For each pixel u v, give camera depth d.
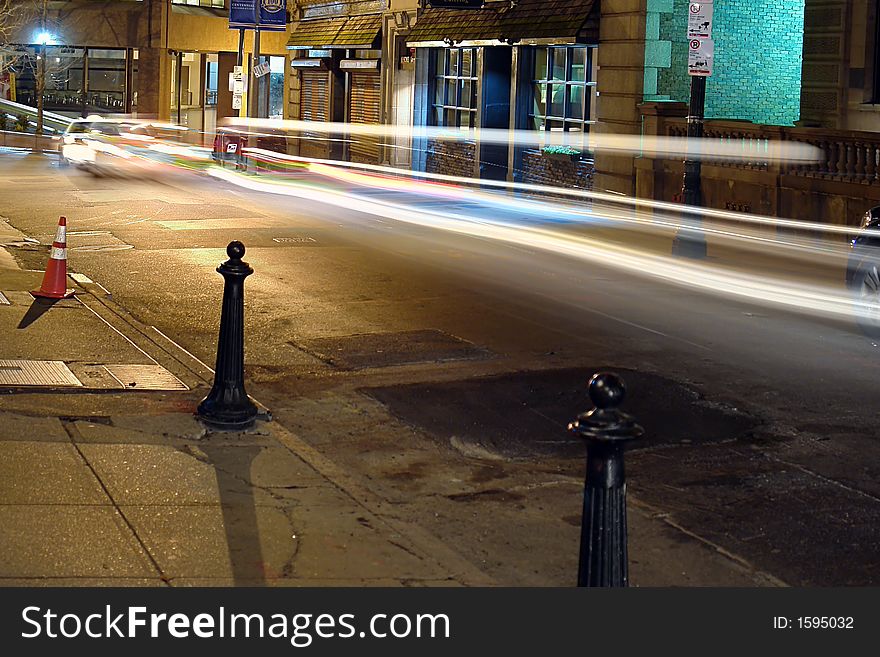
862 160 20.44
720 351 12.34
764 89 27.38
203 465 8.07
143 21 55.53
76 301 13.74
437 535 7.24
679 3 27.06
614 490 4.92
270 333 12.82
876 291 13.09
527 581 6.53
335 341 12.47
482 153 32.78
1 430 8.48
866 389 10.91
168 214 23.58
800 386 10.98
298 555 6.55
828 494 8.17
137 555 6.38
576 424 4.96
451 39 32.69
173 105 58.69
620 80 27.61
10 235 20.00
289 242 19.81
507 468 8.66
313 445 9.05
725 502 7.98
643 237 22.08
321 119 42.31
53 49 56.06
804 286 16.59
